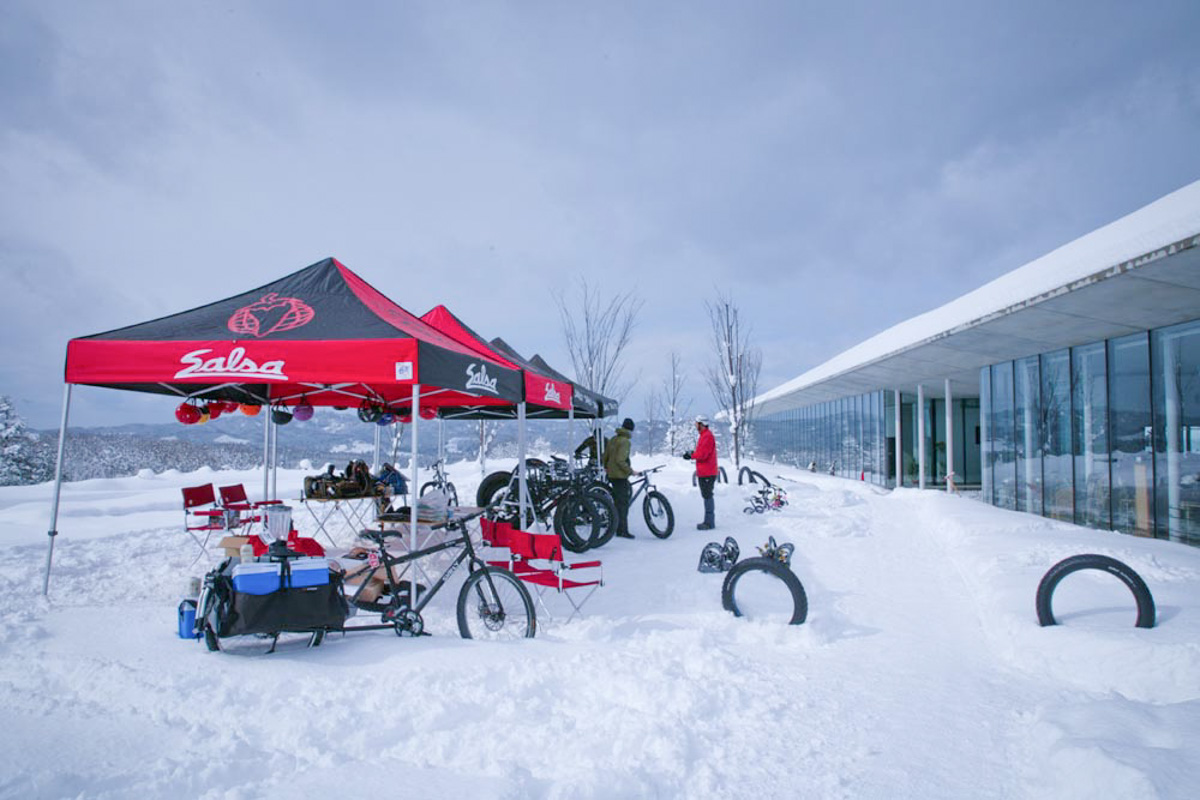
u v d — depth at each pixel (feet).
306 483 23.75
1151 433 32.78
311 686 11.48
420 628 14.79
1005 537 26.91
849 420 85.71
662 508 31.58
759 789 8.66
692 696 11.21
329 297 19.70
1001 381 48.42
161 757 9.17
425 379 16.60
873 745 9.93
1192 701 10.19
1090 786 8.04
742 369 77.30
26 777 8.38
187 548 27.37
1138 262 22.99
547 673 12.17
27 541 28.58
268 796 8.15
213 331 17.54
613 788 8.34
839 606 17.98
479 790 8.30
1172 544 25.80
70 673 12.08
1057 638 13.51
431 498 24.17
